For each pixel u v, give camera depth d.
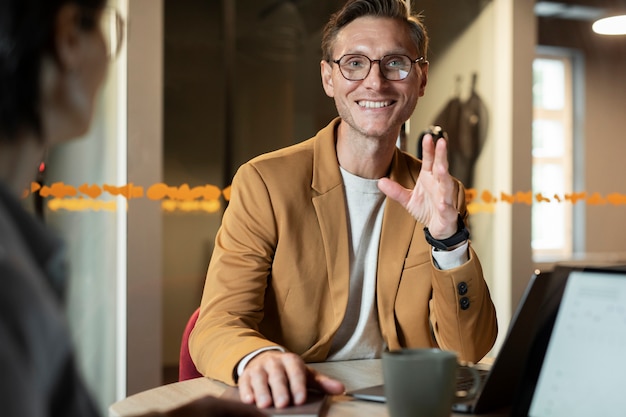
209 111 2.92
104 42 0.57
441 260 1.31
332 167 1.52
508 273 3.60
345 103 1.52
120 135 2.81
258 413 0.74
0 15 0.49
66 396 0.46
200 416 0.72
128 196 2.81
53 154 2.73
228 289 1.39
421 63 1.58
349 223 1.52
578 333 0.82
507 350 0.92
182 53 2.88
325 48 1.61
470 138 3.53
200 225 2.91
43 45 0.52
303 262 1.46
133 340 2.82
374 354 1.49
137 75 2.82
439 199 1.26
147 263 2.84
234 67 2.95
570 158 4.28
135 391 2.82
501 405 0.97
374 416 0.95
